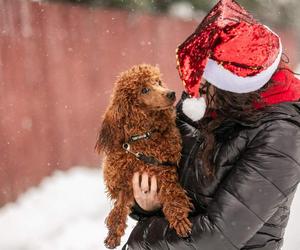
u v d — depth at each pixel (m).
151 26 14.90
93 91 11.94
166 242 3.13
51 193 9.91
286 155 2.89
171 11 17.27
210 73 3.03
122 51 13.20
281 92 3.02
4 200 9.32
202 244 2.99
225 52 2.93
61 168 10.93
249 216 2.92
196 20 18.11
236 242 2.95
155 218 3.28
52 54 10.71
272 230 3.07
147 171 3.73
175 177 3.69
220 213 2.94
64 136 11.00
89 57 11.83
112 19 12.79
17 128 9.73
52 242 7.92
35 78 10.22
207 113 3.18
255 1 24.44
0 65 9.41
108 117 4.20
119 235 3.92
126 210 3.94
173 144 3.72
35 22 10.29
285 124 2.94
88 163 11.77
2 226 8.35
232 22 2.94
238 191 2.92
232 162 3.03
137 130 3.96
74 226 8.54
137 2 14.60
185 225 3.07
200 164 3.17
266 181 2.89
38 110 10.29
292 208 7.84
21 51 9.90
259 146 2.93
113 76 12.73
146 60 14.51
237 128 3.05
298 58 31.69
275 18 27.45
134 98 4.15
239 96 3.00
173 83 16.28
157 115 4.02
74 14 11.41
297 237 6.61
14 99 9.68
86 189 10.34
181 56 3.07
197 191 3.21
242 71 2.93
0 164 9.32
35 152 10.16
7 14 9.62
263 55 2.92
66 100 11.09
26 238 8.03
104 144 4.11
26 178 9.88
